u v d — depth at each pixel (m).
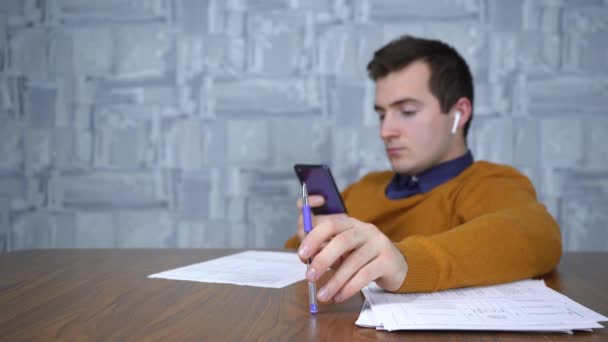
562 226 1.87
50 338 0.48
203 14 1.98
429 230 1.15
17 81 2.03
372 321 0.53
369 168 1.93
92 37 2.02
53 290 0.69
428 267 0.62
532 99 1.87
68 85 2.02
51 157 2.03
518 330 0.50
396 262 0.59
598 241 1.86
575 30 1.86
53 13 2.03
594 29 1.85
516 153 1.87
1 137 2.03
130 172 2.01
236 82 1.97
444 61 1.20
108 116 2.01
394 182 1.33
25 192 2.03
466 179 1.18
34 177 2.03
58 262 0.94
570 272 0.85
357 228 0.59
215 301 0.63
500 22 1.88
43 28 2.03
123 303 0.62
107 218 2.01
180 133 2.00
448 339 0.48
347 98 1.93
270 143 1.96
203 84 1.99
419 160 1.20
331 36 1.94
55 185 2.02
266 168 1.97
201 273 0.81
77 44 2.02
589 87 1.86
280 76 1.96
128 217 2.00
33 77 2.03
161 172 2.00
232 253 1.07
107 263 0.93
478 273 0.65
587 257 1.02
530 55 1.87
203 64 1.99
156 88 2.00
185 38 1.99
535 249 0.73
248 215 1.97
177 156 2.00
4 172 2.03
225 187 1.98
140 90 2.01
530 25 1.87
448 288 0.64
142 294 0.67
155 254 1.05
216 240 1.98
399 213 1.25
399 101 1.19
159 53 2.00
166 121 2.00
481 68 1.89
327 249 0.56
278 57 1.96
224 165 1.98
